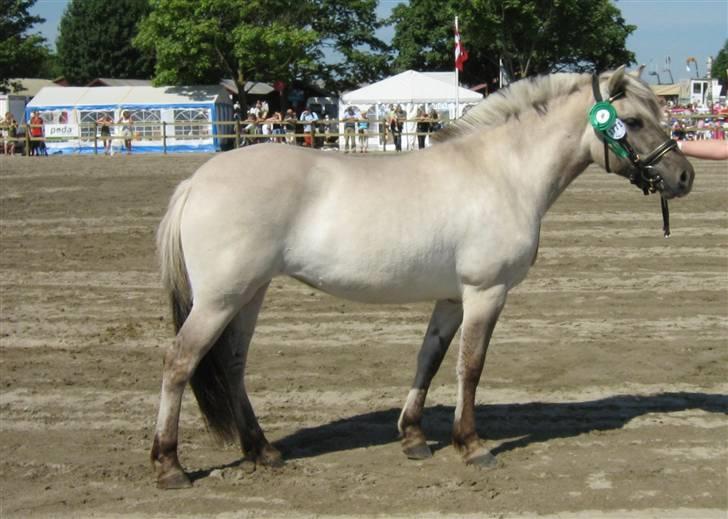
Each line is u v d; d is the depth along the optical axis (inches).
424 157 222.7
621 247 509.0
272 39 1663.4
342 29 2108.8
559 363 309.3
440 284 219.5
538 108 229.9
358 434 248.5
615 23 1857.8
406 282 215.6
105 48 2598.4
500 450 236.1
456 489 210.4
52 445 238.7
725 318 363.9
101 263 475.2
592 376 296.8
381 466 225.1
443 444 241.6
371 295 217.3
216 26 1648.6
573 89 231.8
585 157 233.9
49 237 546.9
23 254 497.0
